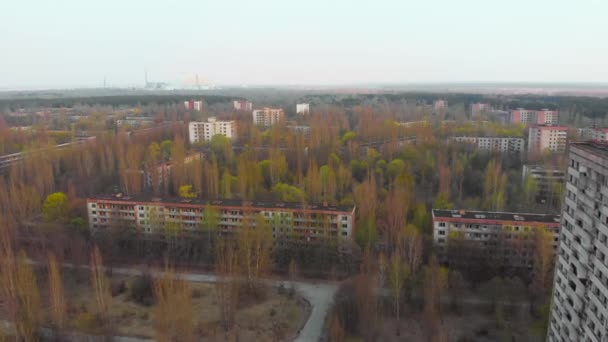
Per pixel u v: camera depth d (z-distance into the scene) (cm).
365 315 9300
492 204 15688
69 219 14862
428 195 17350
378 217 14612
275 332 9650
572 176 6925
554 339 7519
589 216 6347
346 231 13238
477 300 10675
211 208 13325
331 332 8656
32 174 18338
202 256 13088
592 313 6259
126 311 10456
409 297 10512
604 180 5947
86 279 11806
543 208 16100
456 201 16825
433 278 9919
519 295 10381
